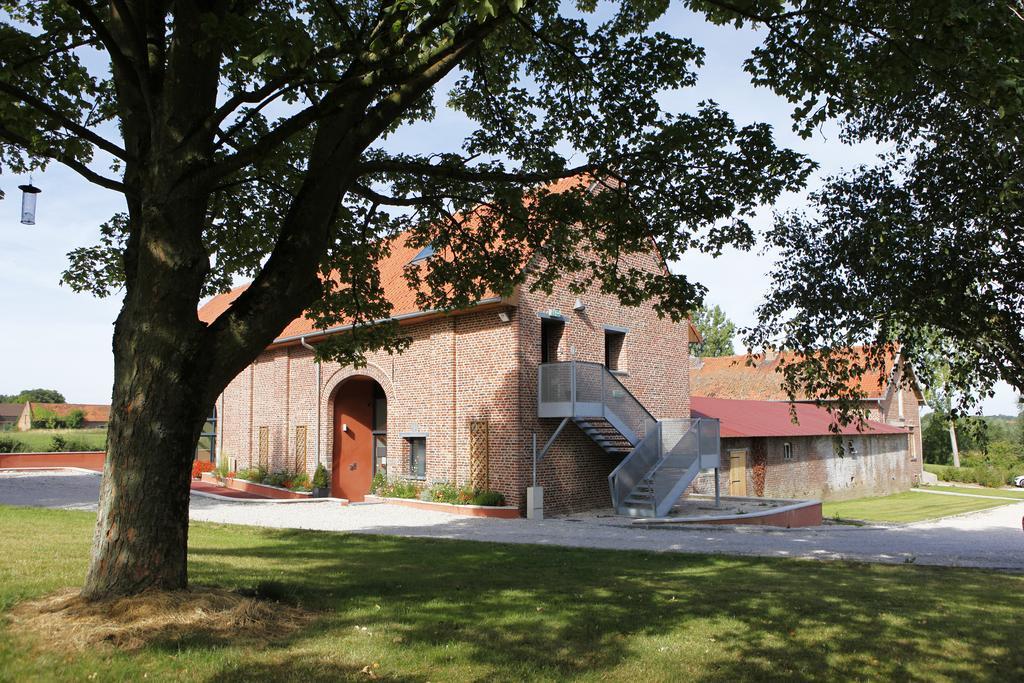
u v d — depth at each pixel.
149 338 6.14
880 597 8.20
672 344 24.28
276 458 26.36
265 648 5.43
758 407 32.66
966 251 7.22
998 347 7.45
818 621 7.00
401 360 21.80
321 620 6.36
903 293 7.42
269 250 11.01
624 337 22.28
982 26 6.27
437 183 10.38
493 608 7.18
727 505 21.39
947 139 7.73
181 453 6.23
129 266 6.96
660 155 9.13
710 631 6.57
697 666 5.59
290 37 5.88
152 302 6.16
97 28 6.26
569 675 5.25
